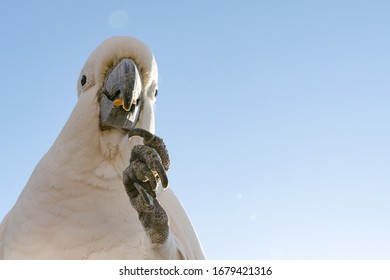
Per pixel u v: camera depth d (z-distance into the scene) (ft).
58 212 3.21
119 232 3.18
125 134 3.32
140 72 3.33
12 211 3.36
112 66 3.34
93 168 3.26
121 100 3.25
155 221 2.92
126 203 3.24
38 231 3.20
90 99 3.32
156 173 2.86
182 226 3.33
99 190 3.24
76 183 3.24
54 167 3.27
